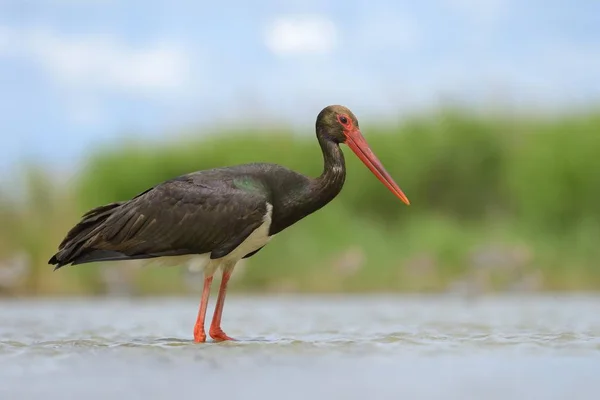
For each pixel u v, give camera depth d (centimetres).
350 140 1218
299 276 2148
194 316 1581
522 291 2070
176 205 1166
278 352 1002
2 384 832
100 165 2344
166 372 884
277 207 1177
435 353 994
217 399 765
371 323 1393
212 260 1182
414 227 2292
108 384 827
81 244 1172
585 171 2319
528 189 2367
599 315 1538
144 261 1206
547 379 852
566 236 2283
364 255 2178
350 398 772
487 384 830
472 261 2100
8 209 2205
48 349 1042
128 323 1430
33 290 2111
